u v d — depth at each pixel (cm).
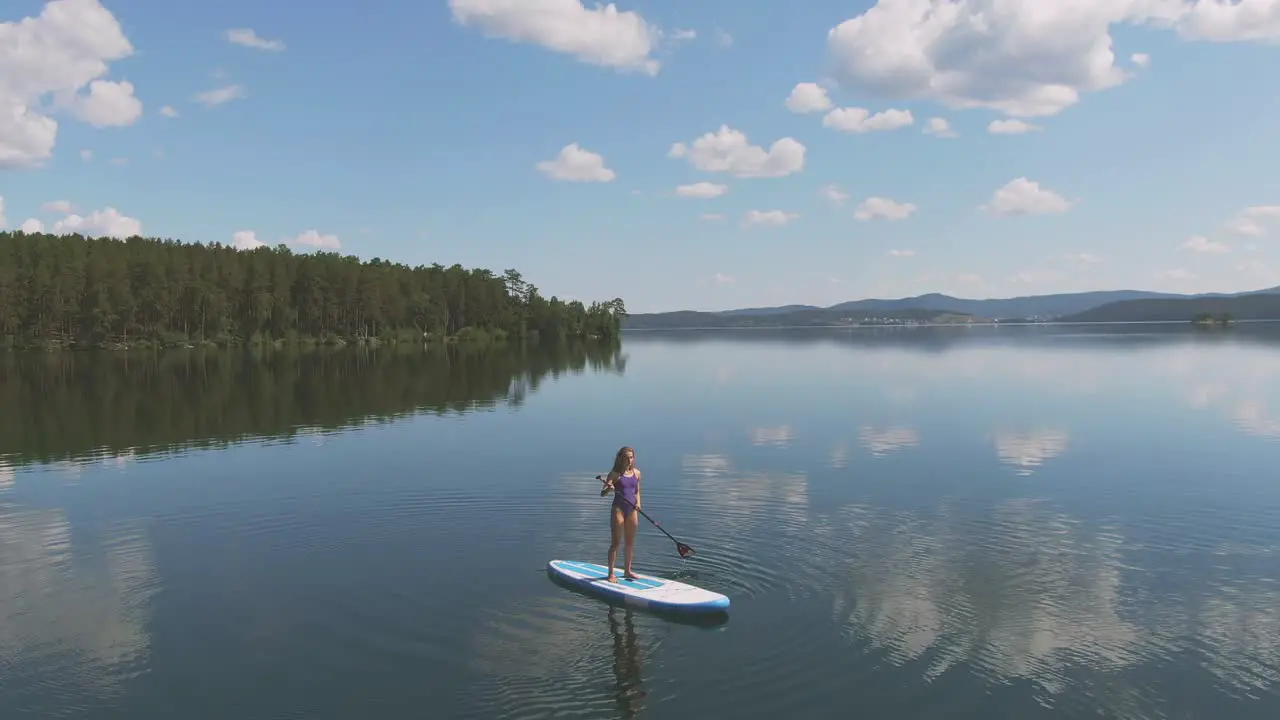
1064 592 1030
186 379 4925
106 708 752
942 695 766
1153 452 2067
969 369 5275
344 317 12425
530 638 902
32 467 1958
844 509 1461
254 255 12156
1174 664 830
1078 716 729
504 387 4328
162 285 10056
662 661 841
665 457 2031
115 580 1109
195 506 1530
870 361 6481
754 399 3522
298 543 1278
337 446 2261
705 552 1198
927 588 1042
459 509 1490
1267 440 2244
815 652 859
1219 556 1178
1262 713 733
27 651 879
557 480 1744
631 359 7600
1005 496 1567
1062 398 3409
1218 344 9006
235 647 885
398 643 892
